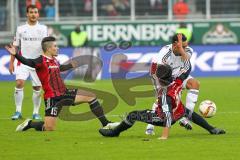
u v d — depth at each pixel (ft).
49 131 104.68
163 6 253.85
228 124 112.88
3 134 102.06
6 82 215.51
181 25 243.40
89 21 246.88
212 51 228.22
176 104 93.86
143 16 253.24
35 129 105.81
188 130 104.06
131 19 252.42
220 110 135.54
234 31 248.52
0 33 238.48
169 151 84.89
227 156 81.30
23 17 247.50
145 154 82.99
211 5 254.06
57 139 96.32
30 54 126.00
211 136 97.60
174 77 94.07
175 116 94.73
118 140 94.27
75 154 83.56
